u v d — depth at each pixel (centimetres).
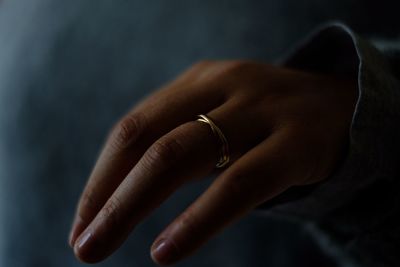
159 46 50
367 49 29
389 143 28
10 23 58
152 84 49
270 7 48
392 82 29
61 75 51
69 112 50
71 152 49
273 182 24
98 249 24
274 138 25
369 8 46
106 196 26
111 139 26
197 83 28
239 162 24
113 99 49
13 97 52
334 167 27
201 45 49
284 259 44
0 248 51
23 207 50
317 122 26
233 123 25
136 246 47
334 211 30
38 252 49
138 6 52
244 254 45
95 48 51
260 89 27
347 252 32
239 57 47
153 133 26
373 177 28
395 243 30
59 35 53
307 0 48
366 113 26
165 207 47
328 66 32
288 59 33
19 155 51
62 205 49
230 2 50
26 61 53
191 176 24
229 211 23
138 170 24
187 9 50
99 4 53
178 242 23
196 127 25
